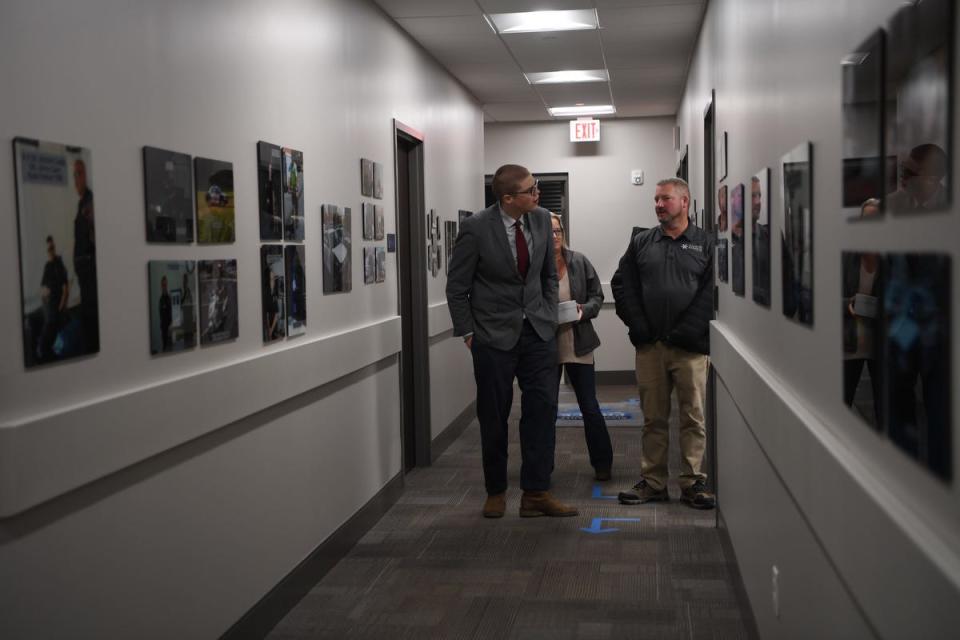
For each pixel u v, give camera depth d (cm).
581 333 538
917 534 110
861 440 149
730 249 375
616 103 906
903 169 121
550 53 663
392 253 529
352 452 438
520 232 448
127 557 236
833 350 172
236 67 313
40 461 196
